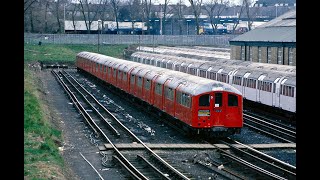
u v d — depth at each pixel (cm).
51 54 9038
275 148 2592
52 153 2275
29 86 4653
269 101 3838
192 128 2717
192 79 2958
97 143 2697
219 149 2488
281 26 5728
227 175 1991
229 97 2716
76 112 3856
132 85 4288
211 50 8406
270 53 5541
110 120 3478
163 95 3312
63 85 5644
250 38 6075
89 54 7050
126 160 2194
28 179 1814
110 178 2012
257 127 3328
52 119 3378
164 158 2334
